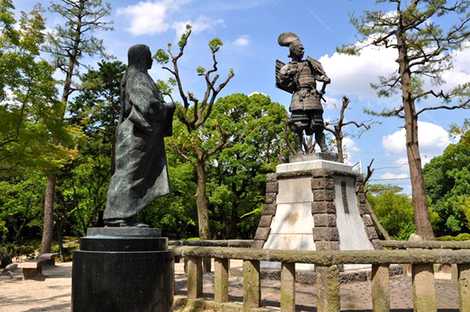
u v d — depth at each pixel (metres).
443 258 5.99
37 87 12.83
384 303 6.07
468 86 17.64
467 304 6.02
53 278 15.38
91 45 21.61
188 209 29.62
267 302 7.50
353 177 11.38
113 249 4.90
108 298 4.77
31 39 12.80
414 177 18.84
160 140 5.64
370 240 10.95
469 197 31.52
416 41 18.44
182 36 15.27
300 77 11.70
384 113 19.69
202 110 16.06
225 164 29.31
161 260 5.04
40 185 25.88
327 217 10.11
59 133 13.39
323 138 11.58
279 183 11.34
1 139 12.88
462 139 18.12
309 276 9.75
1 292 11.73
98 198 26.69
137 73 5.70
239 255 6.87
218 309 7.16
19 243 30.55
